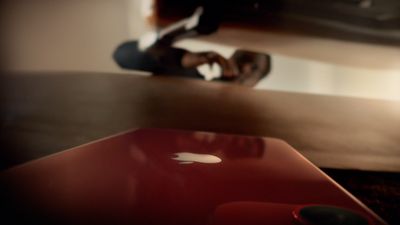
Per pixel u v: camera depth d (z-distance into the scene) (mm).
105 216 119
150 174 143
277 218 122
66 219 117
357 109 222
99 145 171
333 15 212
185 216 120
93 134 215
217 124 224
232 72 219
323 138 222
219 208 125
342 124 222
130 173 143
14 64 212
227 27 214
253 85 221
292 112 224
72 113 215
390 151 219
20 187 131
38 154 208
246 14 213
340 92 221
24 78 213
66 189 131
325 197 137
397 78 219
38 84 213
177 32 215
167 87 219
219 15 213
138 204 125
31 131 210
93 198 126
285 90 222
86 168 146
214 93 222
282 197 135
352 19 212
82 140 213
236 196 133
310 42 215
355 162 212
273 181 146
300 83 221
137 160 156
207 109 223
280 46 216
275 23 213
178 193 132
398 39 214
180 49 216
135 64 217
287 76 220
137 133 195
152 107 220
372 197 190
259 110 224
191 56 217
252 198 132
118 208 122
